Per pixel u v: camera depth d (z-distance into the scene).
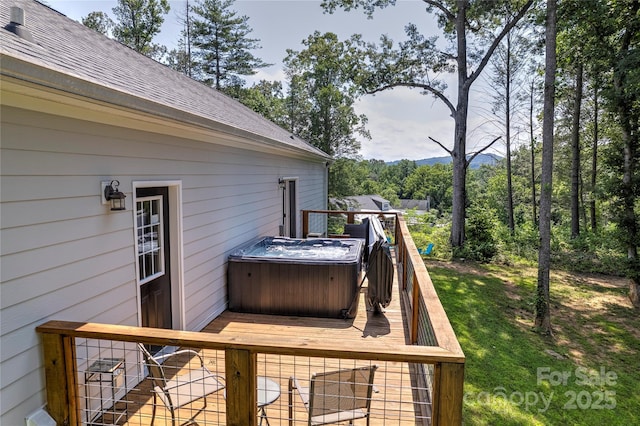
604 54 9.95
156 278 3.70
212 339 2.06
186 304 4.08
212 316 4.75
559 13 9.29
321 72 21.67
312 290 4.93
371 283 5.00
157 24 22.27
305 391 2.64
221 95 9.09
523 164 23.20
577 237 15.19
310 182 11.62
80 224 2.60
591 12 9.17
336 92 21.67
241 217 5.72
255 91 24.75
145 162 3.34
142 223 3.49
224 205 5.08
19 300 2.15
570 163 18.42
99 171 2.78
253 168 6.22
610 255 12.99
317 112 22.72
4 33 2.27
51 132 2.35
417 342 3.61
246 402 2.06
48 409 2.30
